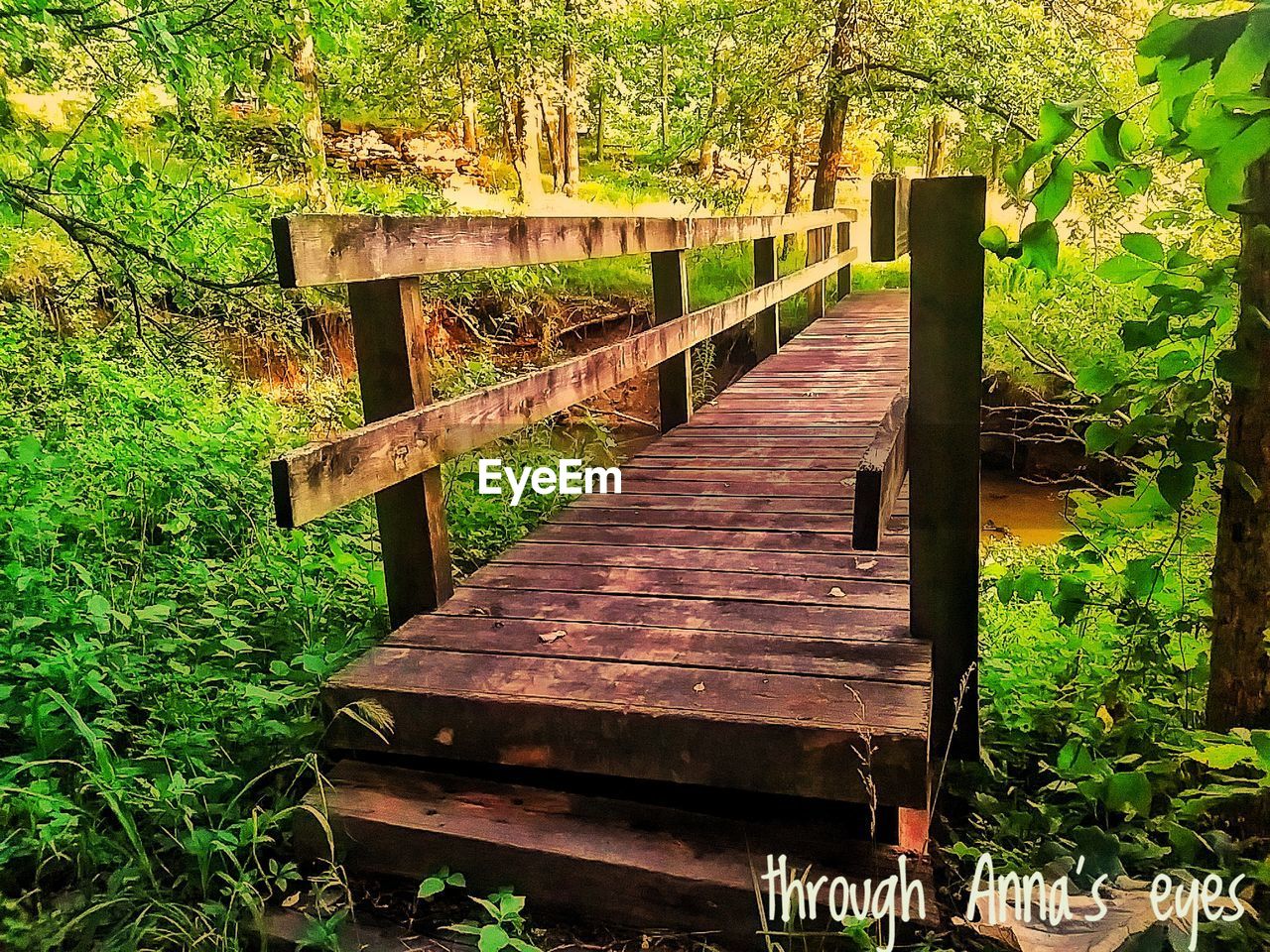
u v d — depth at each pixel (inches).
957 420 92.4
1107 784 84.9
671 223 181.2
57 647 98.8
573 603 112.2
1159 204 267.9
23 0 138.8
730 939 78.6
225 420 234.4
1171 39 55.3
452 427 105.9
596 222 144.4
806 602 109.3
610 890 81.0
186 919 76.2
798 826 84.4
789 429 206.8
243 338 319.9
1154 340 80.8
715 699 85.2
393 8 334.6
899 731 77.2
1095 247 347.9
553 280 412.8
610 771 85.3
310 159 236.5
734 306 226.7
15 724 95.7
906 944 74.9
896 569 119.0
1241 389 81.2
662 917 80.2
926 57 404.8
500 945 72.4
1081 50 400.5
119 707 94.8
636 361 161.2
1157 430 84.1
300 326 303.0
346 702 92.0
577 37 434.0
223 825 86.8
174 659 109.0
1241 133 59.4
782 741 80.0
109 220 178.7
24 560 124.4
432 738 90.2
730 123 456.4
